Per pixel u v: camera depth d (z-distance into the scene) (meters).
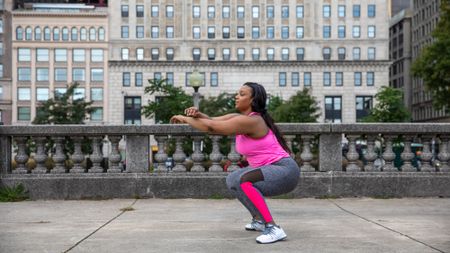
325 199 9.83
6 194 9.75
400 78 120.88
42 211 8.41
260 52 93.00
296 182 6.12
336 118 92.00
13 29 90.50
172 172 10.05
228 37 93.12
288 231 6.57
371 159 10.18
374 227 6.84
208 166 11.21
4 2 90.88
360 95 91.94
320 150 10.10
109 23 92.00
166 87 47.22
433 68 52.44
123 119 91.31
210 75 92.00
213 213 8.16
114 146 10.20
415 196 10.00
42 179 9.90
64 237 6.21
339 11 92.81
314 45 92.62
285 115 58.50
